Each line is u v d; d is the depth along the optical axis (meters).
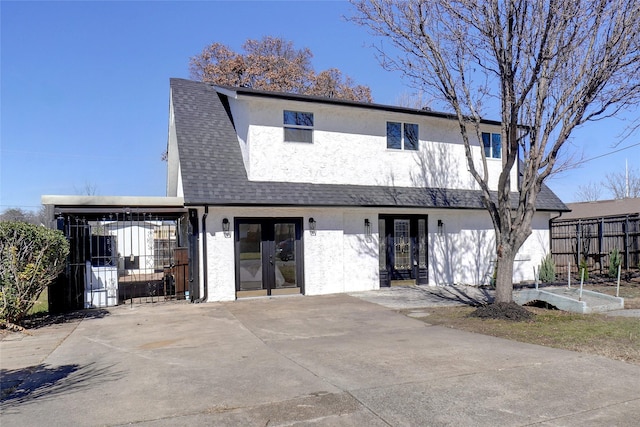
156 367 6.34
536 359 6.39
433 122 16.47
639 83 8.74
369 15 10.10
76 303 12.15
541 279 16.95
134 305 12.41
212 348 7.41
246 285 13.14
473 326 8.89
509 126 9.91
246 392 5.18
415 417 4.41
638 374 5.70
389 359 6.48
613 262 16.69
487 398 4.89
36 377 5.95
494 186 17.70
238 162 13.75
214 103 15.67
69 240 11.82
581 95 8.98
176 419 4.44
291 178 13.95
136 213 13.75
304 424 4.29
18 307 9.40
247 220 13.23
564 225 19.55
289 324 9.39
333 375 5.76
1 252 9.34
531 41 9.09
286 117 14.05
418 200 15.27
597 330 8.10
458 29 9.82
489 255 17.19
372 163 15.31
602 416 4.42
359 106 14.56
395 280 15.50
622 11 8.52
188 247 13.06
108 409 4.73
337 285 14.21
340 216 14.35
